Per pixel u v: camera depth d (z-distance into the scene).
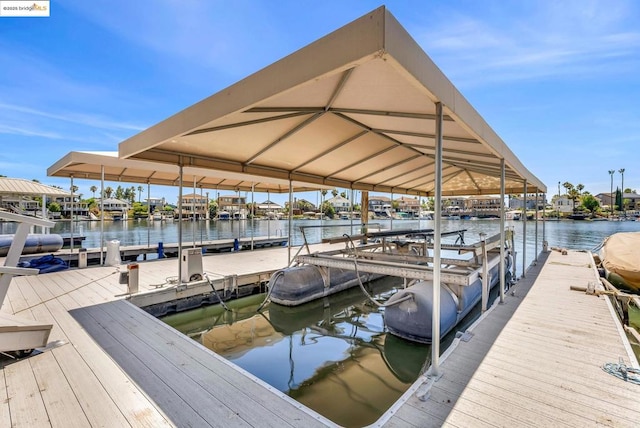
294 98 2.46
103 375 2.35
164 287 4.89
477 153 3.70
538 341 2.96
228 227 23.91
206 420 1.86
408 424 1.80
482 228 17.83
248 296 5.94
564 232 20.66
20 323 2.62
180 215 4.93
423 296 3.99
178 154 4.18
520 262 9.07
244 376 2.35
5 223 14.27
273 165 5.13
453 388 2.17
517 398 2.05
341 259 5.03
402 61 1.54
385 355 3.67
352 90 2.31
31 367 2.46
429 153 4.32
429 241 7.36
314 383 3.08
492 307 4.02
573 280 5.67
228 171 4.75
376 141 3.88
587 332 3.19
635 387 2.18
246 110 2.38
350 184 7.08
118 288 4.87
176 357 2.65
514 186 8.13
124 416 1.89
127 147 3.51
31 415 1.89
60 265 6.38
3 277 2.68
